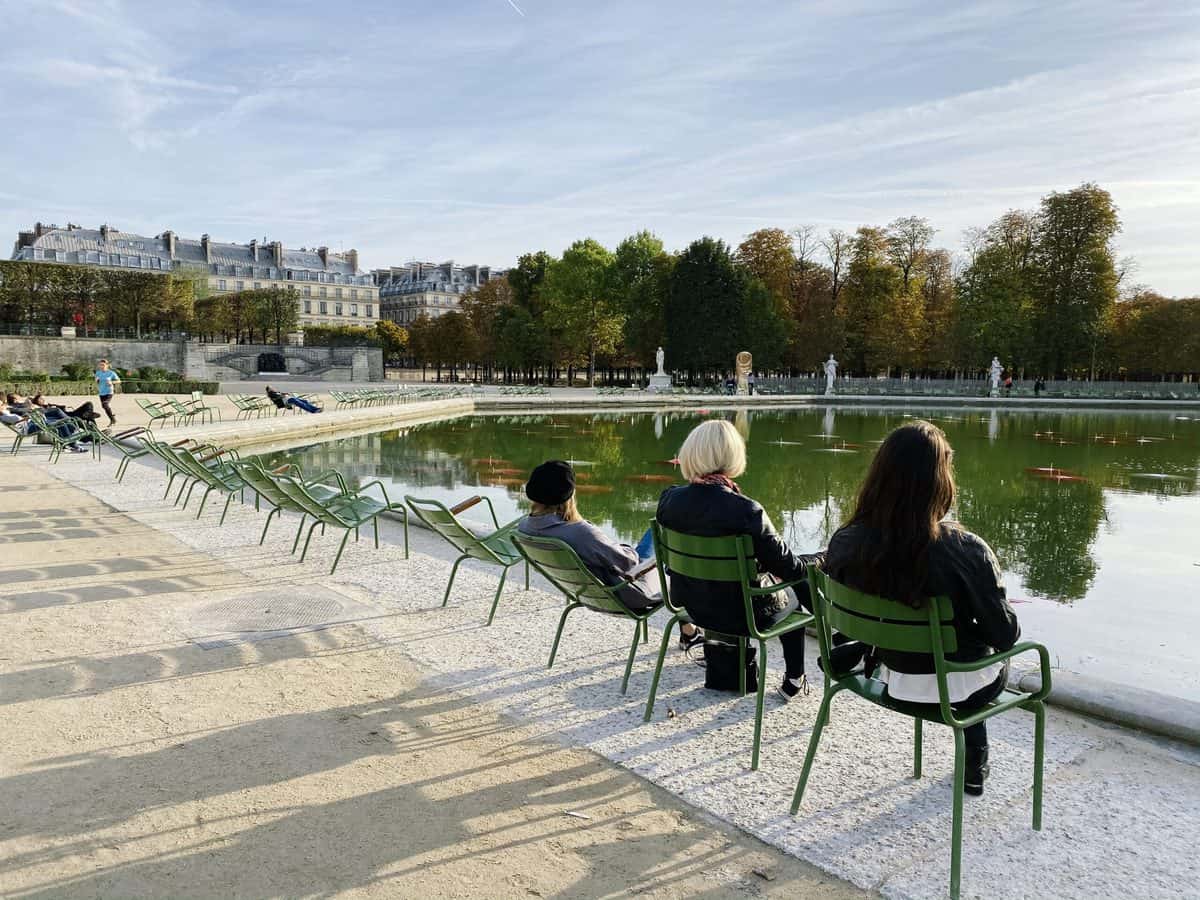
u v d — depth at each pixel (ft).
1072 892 8.20
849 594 8.96
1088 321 166.09
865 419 108.06
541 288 213.46
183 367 176.24
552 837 9.11
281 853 8.70
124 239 322.96
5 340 153.48
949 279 203.00
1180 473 51.83
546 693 13.35
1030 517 36.68
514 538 14.06
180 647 15.28
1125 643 19.63
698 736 11.82
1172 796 10.20
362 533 26.21
